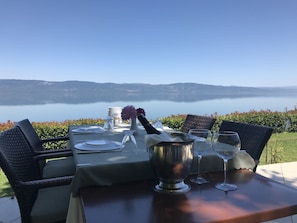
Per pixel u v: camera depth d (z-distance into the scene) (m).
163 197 0.98
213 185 1.11
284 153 4.77
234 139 1.14
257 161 1.59
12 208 2.39
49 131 4.37
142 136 2.19
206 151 1.22
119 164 1.14
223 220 0.81
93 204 0.92
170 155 1.02
